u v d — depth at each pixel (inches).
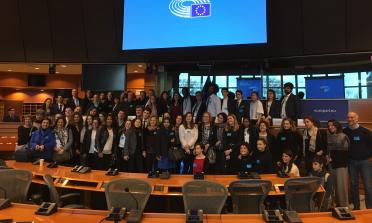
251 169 160.1
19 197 110.5
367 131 147.1
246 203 104.0
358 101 215.9
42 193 145.7
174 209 131.9
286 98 206.4
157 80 307.6
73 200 139.8
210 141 176.9
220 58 282.7
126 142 178.1
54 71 309.4
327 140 156.9
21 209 92.7
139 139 182.2
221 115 182.5
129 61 301.4
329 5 238.8
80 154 190.1
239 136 172.2
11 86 394.3
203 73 298.5
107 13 284.7
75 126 193.6
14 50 298.2
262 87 283.6
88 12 284.7
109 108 263.7
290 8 250.1
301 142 170.4
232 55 278.7
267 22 243.0
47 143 175.5
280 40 261.7
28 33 292.5
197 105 229.1
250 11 248.2
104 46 296.5
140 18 273.9
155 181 127.6
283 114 205.6
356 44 240.4
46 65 327.9
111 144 186.7
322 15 243.3
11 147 251.8
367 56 248.8
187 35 263.3
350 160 150.2
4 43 294.7
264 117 202.4
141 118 200.8
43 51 300.5
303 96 271.6
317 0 240.7
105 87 300.7
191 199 95.2
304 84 271.6
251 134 176.6
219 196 95.0
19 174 112.0
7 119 313.7
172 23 267.0
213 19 257.6
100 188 122.2
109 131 189.2
